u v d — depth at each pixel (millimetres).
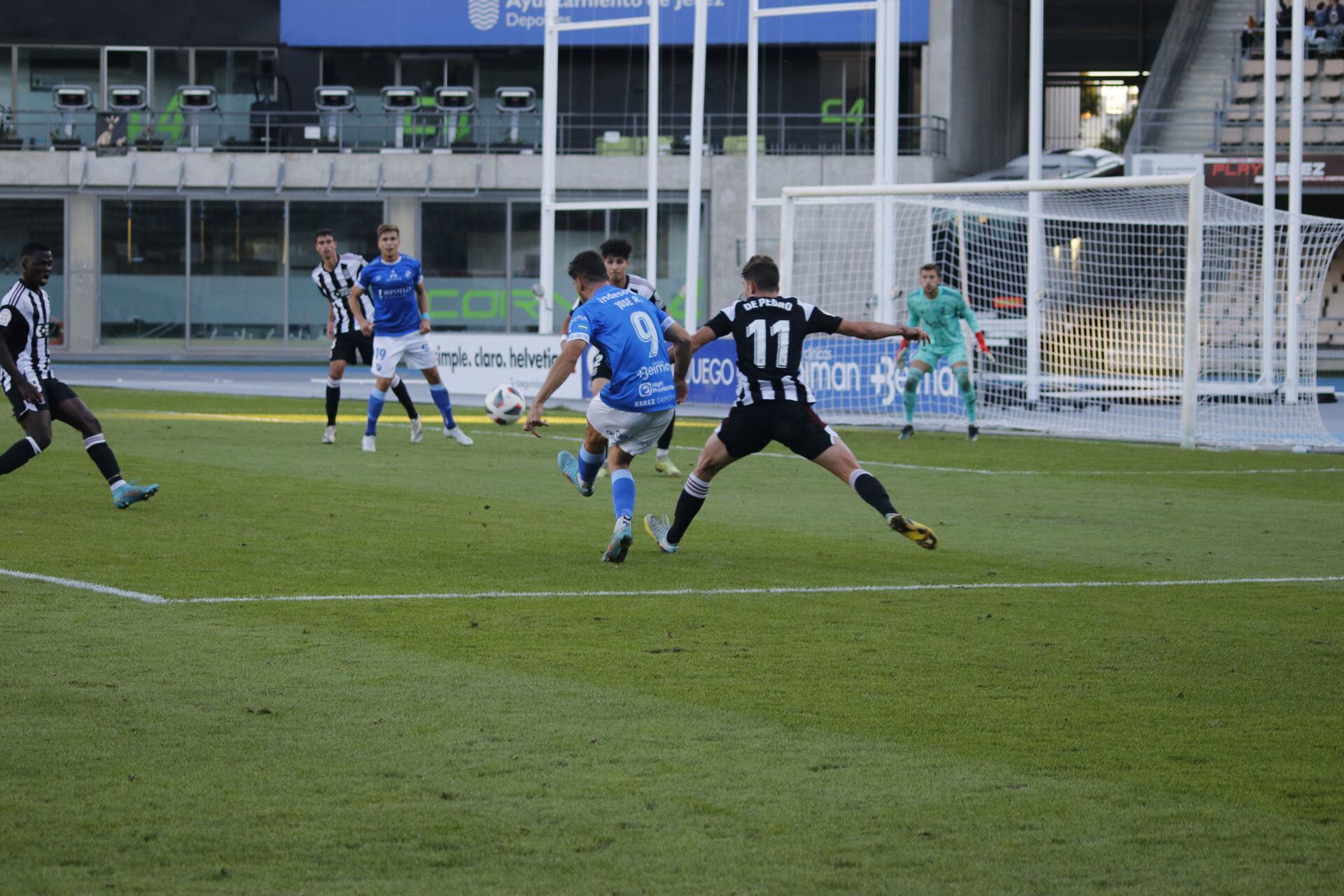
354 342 52188
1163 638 22969
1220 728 17922
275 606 24219
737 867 13312
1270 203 74500
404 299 49594
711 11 121250
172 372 104688
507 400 44375
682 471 46250
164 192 122938
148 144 122938
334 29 124438
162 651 20969
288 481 41281
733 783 15609
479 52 127375
